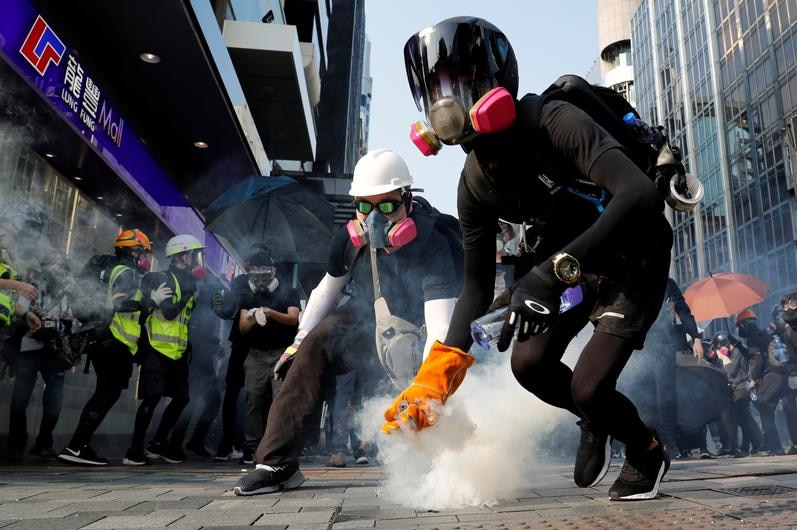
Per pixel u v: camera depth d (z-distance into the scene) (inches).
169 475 144.9
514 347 81.7
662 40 1845.5
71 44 255.4
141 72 295.1
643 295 71.9
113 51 279.1
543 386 81.4
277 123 508.1
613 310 72.5
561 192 69.9
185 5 253.8
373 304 106.1
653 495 79.4
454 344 74.4
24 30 215.0
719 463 162.7
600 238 58.4
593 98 71.4
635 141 73.4
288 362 110.1
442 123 66.5
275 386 187.6
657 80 1879.9
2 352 181.0
